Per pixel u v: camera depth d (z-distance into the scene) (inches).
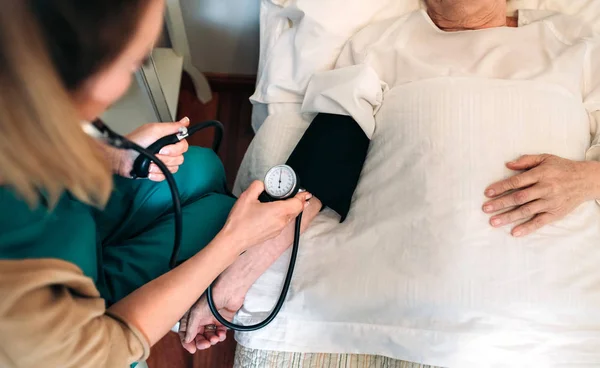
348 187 41.2
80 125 18.5
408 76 42.6
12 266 19.8
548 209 36.3
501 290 34.9
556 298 34.7
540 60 41.9
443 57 43.3
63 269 21.2
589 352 34.8
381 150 41.2
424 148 38.6
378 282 37.1
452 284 35.4
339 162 41.2
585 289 34.9
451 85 40.0
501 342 34.6
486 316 34.7
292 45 46.9
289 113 46.4
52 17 16.5
